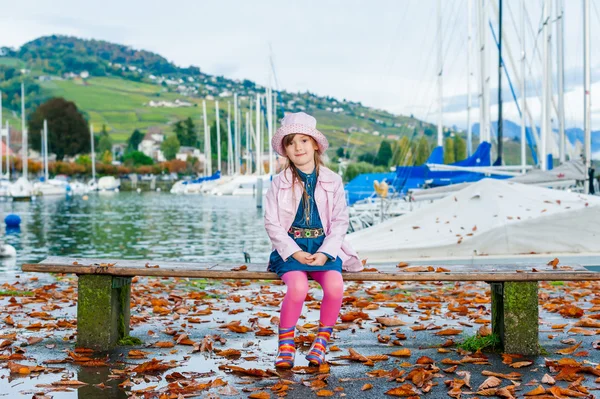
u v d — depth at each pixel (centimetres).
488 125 2588
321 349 441
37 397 367
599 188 1994
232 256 1906
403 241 1115
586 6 1933
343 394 379
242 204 5788
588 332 543
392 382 404
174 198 7181
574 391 368
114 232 2823
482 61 2598
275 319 612
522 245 1065
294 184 457
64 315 651
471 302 735
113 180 9994
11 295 805
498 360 455
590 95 1933
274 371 421
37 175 11388
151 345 504
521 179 1759
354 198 2977
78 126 14012
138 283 987
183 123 18400
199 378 412
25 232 2798
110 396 374
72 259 514
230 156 9856
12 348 490
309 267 445
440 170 2341
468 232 1096
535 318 465
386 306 720
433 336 544
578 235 1055
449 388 390
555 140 2525
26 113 19038
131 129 19100
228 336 546
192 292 828
